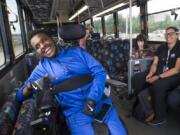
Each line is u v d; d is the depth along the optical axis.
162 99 2.95
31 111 2.03
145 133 2.85
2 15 3.41
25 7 7.63
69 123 1.85
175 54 3.21
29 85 1.91
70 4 10.15
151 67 3.48
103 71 1.95
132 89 3.76
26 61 4.91
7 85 2.97
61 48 2.00
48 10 11.05
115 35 8.33
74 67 1.90
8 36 3.51
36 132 1.64
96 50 5.48
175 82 3.02
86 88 1.90
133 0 6.07
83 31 2.18
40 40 1.87
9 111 1.97
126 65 4.73
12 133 1.81
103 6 7.53
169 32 3.22
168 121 3.14
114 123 1.85
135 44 4.62
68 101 1.88
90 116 1.82
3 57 3.38
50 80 1.84
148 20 6.11
